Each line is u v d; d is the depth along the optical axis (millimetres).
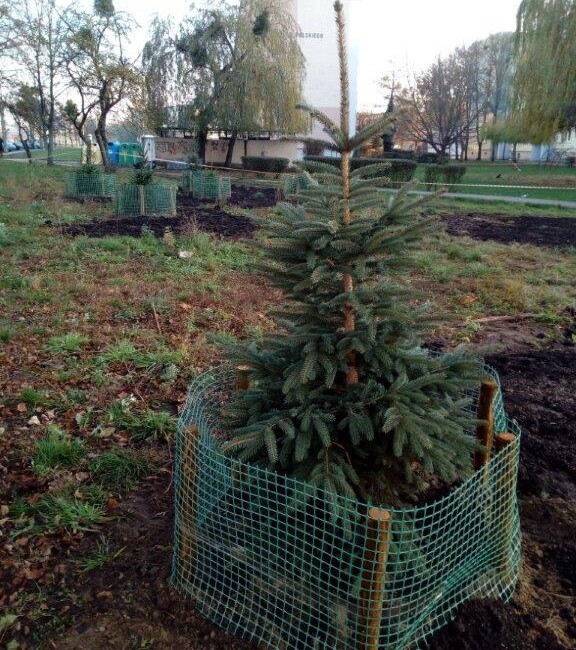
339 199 2439
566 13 20609
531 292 7137
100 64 24422
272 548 2375
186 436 2375
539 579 2525
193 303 6312
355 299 2311
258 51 26469
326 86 37531
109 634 2215
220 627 2248
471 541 2371
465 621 2234
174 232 10352
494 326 6051
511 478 2410
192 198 16875
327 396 2434
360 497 2393
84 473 3201
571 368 4859
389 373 2457
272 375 2619
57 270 7332
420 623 2176
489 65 40031
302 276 2486
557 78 20891
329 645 2113
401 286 2453
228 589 2357
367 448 2455
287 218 2529
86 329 5328
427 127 37594
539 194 22266
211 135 33625
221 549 2371
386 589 2186
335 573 2311
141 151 33781
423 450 2254
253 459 2490
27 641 2197
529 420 3906
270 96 26938
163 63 27531
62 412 3867
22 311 5734
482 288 7301
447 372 2555
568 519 2891
